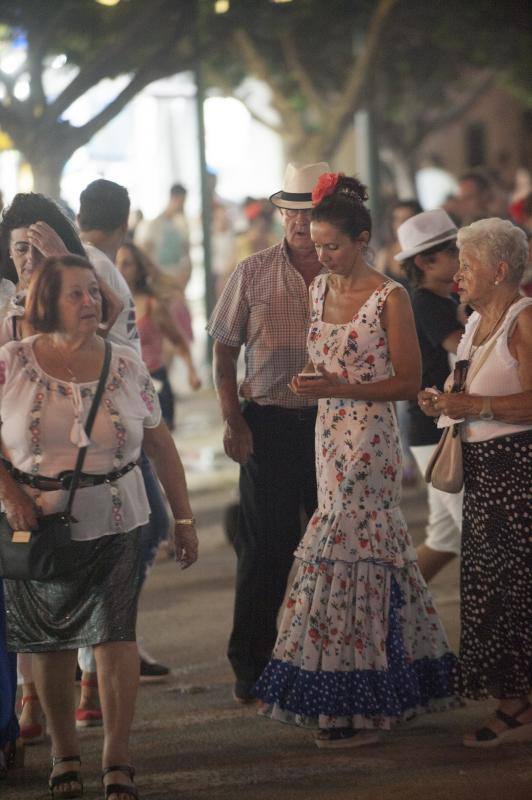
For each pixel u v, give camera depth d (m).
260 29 52.62
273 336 14.73
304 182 14.55
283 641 13.61
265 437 14.87
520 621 13.09
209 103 76.44
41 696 12.27
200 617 18.97
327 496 13.52
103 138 68.00
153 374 23.62
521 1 57.22
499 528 13.09
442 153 105.19
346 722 13.32
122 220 15.27
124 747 11.88
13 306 12.95
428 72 66.81
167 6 36.41
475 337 13.43
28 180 39.47
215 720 14.53
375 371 13.45
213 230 51.28
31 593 12.11
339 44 59.38
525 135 99.38
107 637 11.89
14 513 11.78
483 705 14.75
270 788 12.44
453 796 12.07
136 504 12.16
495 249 12.96
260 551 14.94
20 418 11.73
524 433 12.98
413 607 13.62
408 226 16.25
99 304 11.91
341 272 13.36
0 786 12.72
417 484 28.36
